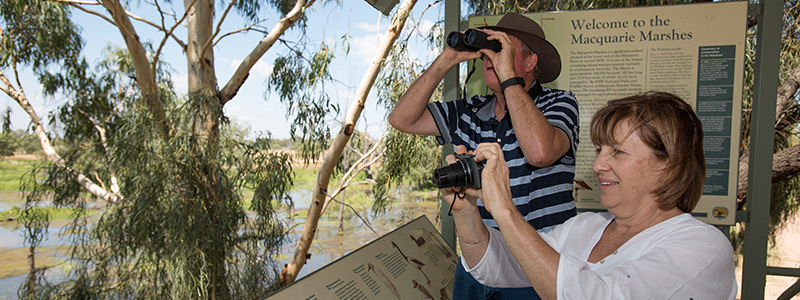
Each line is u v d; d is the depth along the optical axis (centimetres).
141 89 452
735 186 194
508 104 122
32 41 700
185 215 368
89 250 518
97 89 764
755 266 195
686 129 73
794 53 501
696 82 195
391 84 508
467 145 153
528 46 138
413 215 778
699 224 72
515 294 107
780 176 542
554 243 99
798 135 552
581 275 66
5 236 857
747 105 430
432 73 154
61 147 771
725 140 194
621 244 82
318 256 894
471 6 375
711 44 193
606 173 78
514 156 136
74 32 734
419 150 530
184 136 389
